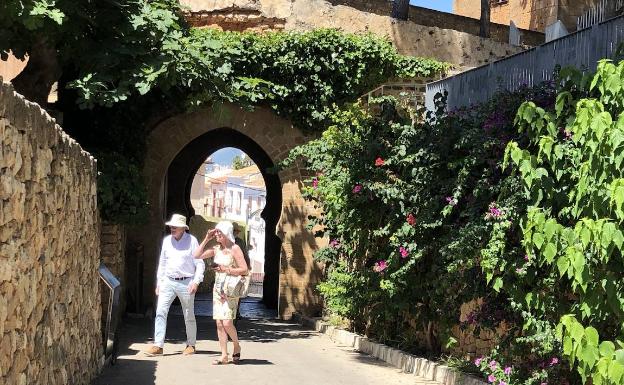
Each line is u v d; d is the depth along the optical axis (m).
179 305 23.36
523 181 8.40
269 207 25.98
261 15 20.69
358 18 20.72
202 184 62.12
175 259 12.40
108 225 15.29
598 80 7.11
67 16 13.06
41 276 6.18
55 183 6.84
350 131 14.84
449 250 10.19
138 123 18.73
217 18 20.83
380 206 12.96
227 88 15.73
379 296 13.51
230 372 10.87
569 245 7.18
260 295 33.25
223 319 11.61
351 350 14.15
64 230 7.38
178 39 14.38
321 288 16.25
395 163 12.41
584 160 7.64
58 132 6.98
